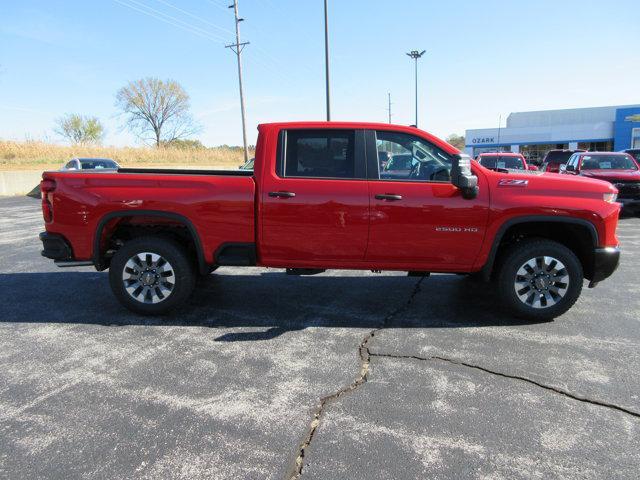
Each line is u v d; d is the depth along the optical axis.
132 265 4.74
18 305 5.22
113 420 2.93
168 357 3.85
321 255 4.63
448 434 2.79
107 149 39.94
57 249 4.75
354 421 2.92
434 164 4.54
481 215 4.43
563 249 4.51
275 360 3.80
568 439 2.74
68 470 2.47
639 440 2.73
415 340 4.21
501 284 4.65
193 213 4.58
